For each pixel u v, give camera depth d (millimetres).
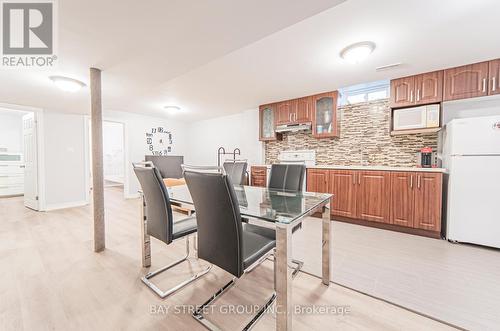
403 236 2629
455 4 1481
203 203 1164
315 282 1672
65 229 2916
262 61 2391
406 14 1591
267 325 1257
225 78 2916
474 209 2283
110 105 4348
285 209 1383
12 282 1649
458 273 1775
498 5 1487
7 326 1214
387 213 2834
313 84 3168
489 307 1369
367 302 1435
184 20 1444
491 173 2195
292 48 2104
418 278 1706
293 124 3951
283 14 1385
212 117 5758
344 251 2207
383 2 1464
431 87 2688
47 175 4090
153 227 1636
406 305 1396
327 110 3658
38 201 3980
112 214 3658
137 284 1641
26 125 4320
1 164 5273
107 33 1602
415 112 2820
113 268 1870
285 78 2926
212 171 1125
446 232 2494
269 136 4359
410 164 3137
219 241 1141
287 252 1072
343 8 1521
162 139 5828
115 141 7863
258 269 1886
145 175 1553
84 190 4586
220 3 1274
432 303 1412
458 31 1812
